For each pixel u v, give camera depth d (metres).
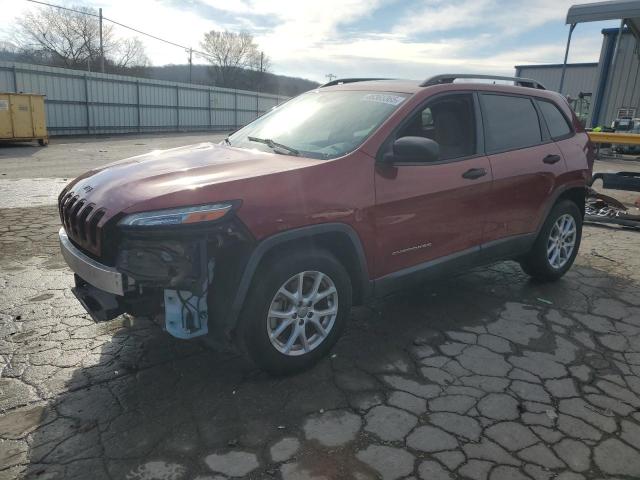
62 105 25.81
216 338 2.93
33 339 3.53
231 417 2.72
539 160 4.41
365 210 3.18
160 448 2.47
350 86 4.15
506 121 4.27
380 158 3.31
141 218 2.61
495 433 2.63
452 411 2.81
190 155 3.53
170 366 3.22
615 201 7.71
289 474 2.31
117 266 2.71
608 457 2.47
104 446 2.48
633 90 23.00
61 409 2.76
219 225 2.66
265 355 2.95
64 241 3.24
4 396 2.86
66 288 4.46
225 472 2.32
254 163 3.17
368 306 4.27
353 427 2.66
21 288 4.44
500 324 3.96
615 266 5.47
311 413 2.77
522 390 3.04
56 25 47.81
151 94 31.16
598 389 3.08
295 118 3.98
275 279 2.88
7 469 2.31
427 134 3.69
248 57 67.44
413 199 3.43
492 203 4.02
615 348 3.60
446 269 3.83
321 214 2.98
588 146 5.05
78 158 15.97
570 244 5.00
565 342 3.68
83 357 3.31
